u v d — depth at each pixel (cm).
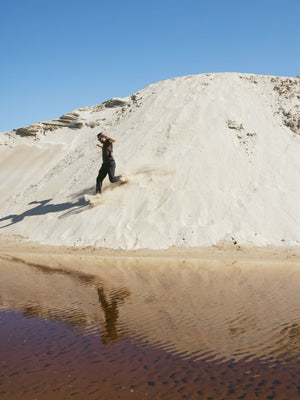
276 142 3309
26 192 4444
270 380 598
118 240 2406
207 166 2917
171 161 2989
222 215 2495
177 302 1087
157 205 2633
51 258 2108
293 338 773
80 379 613
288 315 933
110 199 2786
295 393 554
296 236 2303
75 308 1041
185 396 553
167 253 2158
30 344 778
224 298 1127
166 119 3550
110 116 6012
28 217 3238
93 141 4425
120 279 1467
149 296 1169
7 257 2181
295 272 1563
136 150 3278
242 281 1391
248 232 2348
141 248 2298
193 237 2341
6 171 5578
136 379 612
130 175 2917
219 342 765
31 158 5722
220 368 648
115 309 1025
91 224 2620
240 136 3225
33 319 946
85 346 760
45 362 684
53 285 1363
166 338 793
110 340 790
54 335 827
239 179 2831
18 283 1405
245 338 782
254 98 3878
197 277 1493
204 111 3506
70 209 2945
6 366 670
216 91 3903
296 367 642
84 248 2389
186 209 2558
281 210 2519
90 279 1472
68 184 3503
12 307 1063
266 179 2842
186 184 2773
